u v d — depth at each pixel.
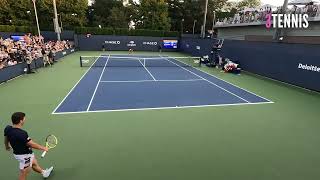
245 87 16.47
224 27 38.06
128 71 21.88
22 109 11.12
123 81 17.56
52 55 25.00
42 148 5.23
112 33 46.22
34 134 8.55
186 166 6.79
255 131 9.18
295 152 7.68
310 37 22.84
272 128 9.49
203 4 59.47
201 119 10.26
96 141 8.09
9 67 17.05
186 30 62.78
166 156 7.29
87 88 15.23
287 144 8.20
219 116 10.66
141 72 21.52
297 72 16.73
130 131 8.91
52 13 54.47
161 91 14.84
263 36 28.53
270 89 15.95
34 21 54.22
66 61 27.36
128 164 6.83
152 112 10.96
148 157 7.21
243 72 22.47
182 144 8.04
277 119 10.45
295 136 8.82
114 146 7.80
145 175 6.34
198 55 33.94
